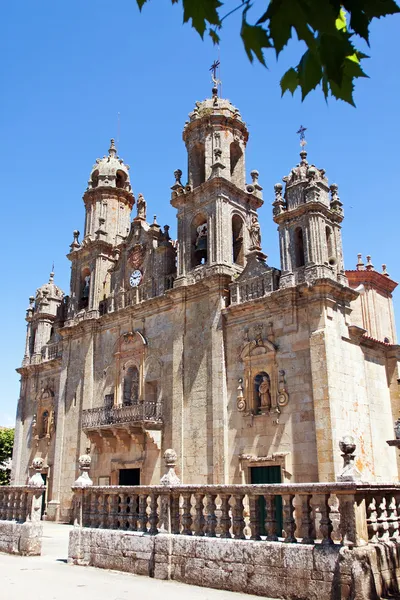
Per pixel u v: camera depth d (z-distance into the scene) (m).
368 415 28.84
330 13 3.80
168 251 38.56
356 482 12.12
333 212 30.98
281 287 29.73
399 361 33.16
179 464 31.97
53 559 20.20
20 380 51.28
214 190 35.25
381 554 12.19
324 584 12.00
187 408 32.75
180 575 15.20
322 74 4.17
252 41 3.95
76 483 19.73
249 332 30.91
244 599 12.89
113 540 17.64
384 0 3.73
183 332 34.31
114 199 46.94
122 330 39.78
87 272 46.34
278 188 31.78
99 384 40.47
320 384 26.83
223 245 34.16
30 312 52.94
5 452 66.38
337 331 28.41
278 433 28.16
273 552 13.15
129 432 34.53
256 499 14.36
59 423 42.97
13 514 23.28
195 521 15.66
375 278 44.38
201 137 38.09
